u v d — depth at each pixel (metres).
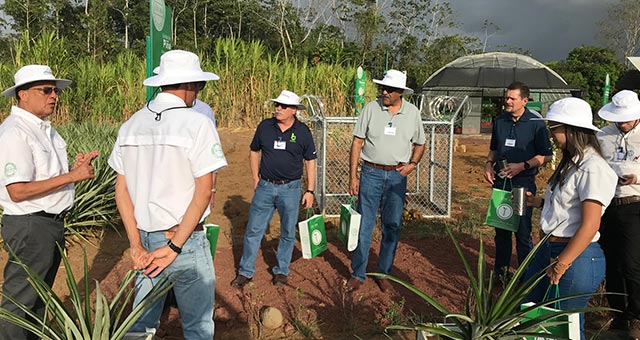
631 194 4.23
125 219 2.96
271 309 4.50
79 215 6.30
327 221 7.88
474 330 2.75
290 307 4.85
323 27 46.34
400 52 40.97
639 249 4.21
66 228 6.16
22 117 3.48
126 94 16.34
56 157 3.65
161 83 2.81
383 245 5.28
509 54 27.69
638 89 10.26
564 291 3.30
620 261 4.30
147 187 2.82
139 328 2.99
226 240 6.85
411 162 5.30
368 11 39.97
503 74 27.17
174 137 2.75
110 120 16.02
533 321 2.73
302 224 5.14
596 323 4.65
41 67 3.51
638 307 4.26
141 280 2.96
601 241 4.56
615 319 4.57
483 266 2.96
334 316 4.68
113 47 32.06
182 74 2.85
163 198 2.79
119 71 17.02
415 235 7.18
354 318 4.63
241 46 17.84
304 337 4.28
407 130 5.08
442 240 7.00
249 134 15.44
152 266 2.75
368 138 5.18
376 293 5.20
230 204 8.71
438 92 27.84
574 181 3.18
